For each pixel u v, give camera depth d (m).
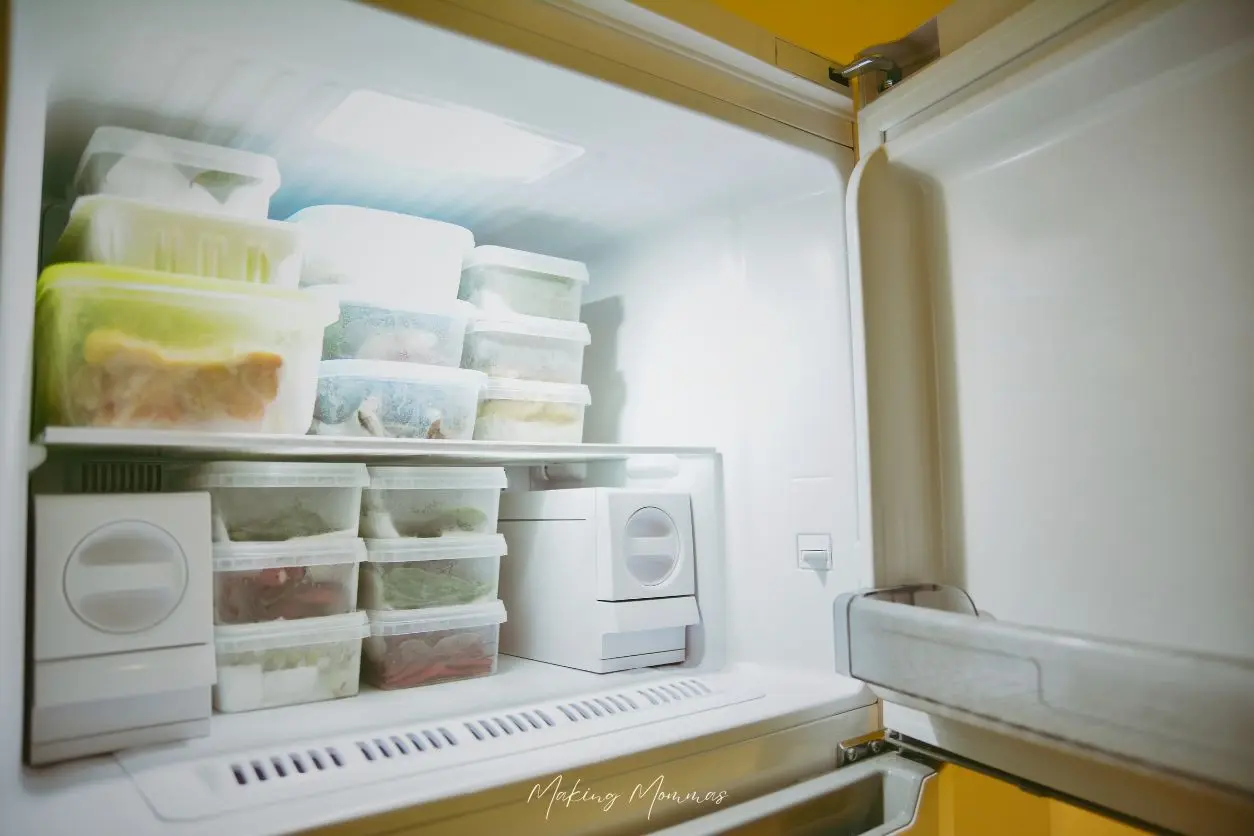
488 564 1.38
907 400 1.12
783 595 1.32
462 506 1.36
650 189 1.36
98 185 1.01
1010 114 0.98
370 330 1.26
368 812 0.74
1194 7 0.76
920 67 1.20
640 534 1.39
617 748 0.92
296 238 1.11
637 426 1.61
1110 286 0.91
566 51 0.98
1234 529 0.79
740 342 1.41
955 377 1.11
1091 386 0.93
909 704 0.98
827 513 1.26
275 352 1.06
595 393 1.74
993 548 1.05
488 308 1.42
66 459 1.23
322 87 1.02
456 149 1.21
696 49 1.09
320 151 1.23
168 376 0.99
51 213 1.30
